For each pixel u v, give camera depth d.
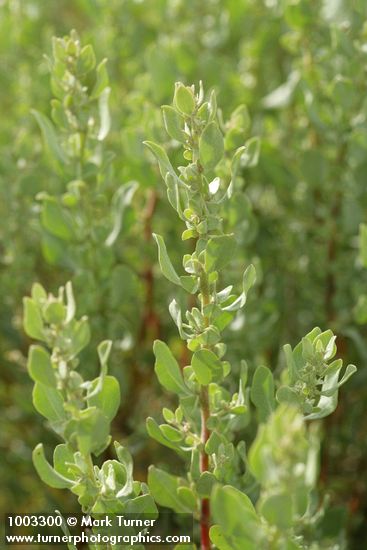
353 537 0.64
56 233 0.54
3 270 0.68
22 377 0.66
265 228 0.65
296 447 0.32
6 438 0.70
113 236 0.54
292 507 0.33
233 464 0.44
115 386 0.41
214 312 0.40
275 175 0.63
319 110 0.58
